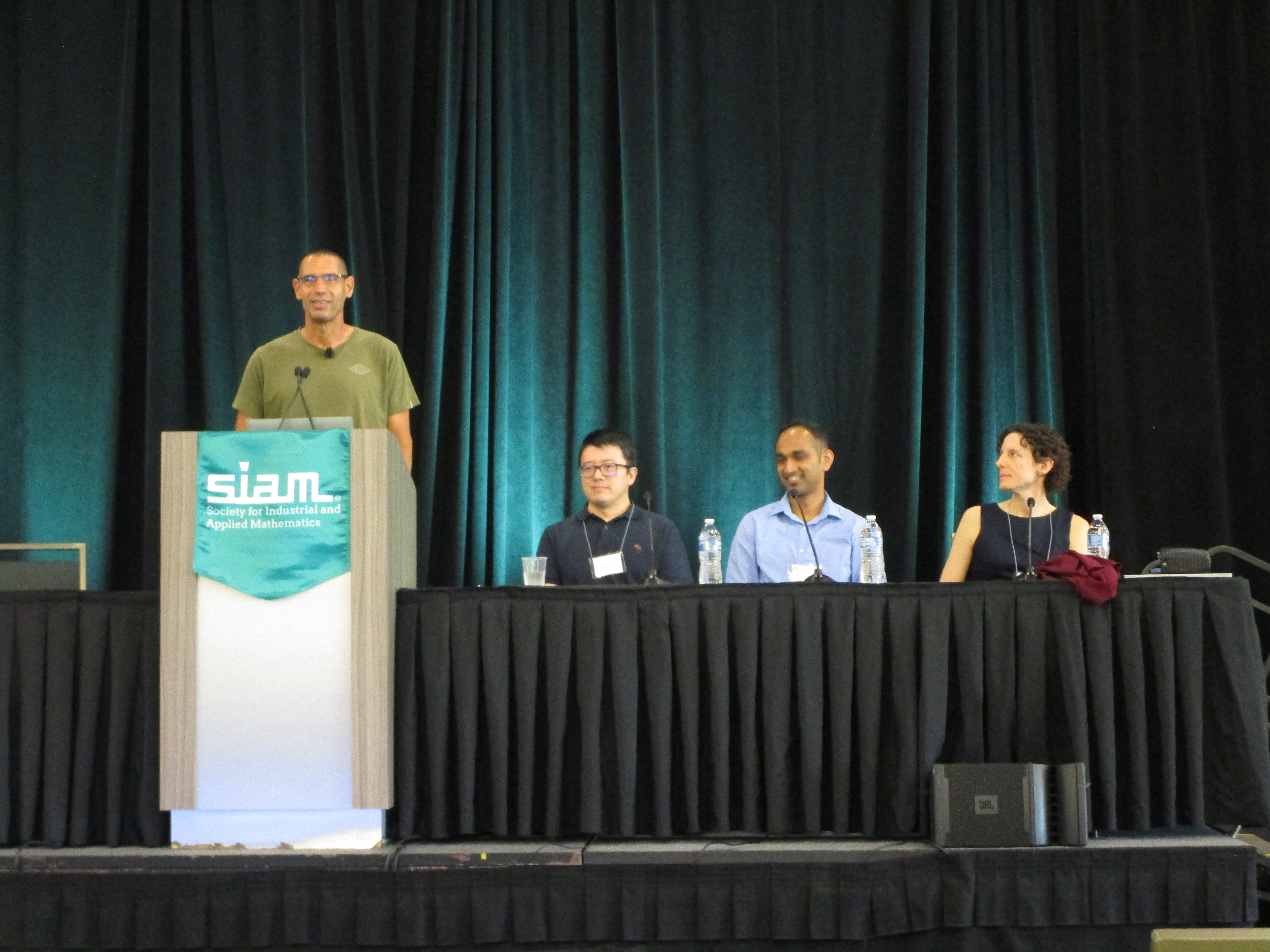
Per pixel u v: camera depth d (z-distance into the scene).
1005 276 5.13
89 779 2.97
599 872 2.89
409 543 3.23
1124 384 4.96
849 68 5.17
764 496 5.05
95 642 3.00
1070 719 2.95
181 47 5.05
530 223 5.09
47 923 2.87
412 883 2.87
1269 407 5.02
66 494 4.97
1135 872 2.88
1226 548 3.61
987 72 5.09
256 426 2.97
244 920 2.87
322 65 5.08
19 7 5.14
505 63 5.05
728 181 5.14
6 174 5.08
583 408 5.03
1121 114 5.07
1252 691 2.99
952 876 2.87
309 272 4.07
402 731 2.92
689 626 2.98
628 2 5.09
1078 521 3.91
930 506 5.00
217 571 2.85
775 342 5.08
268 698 2.84
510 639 2.98
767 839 2.97
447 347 4.96
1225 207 5.14
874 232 5.10
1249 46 5.14
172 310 4.93
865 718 2.96
